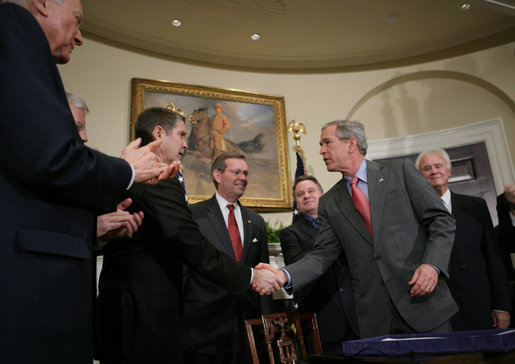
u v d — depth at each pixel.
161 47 5.20
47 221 0.98
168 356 1.56
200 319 2.46
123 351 1.50
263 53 5.48
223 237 2.75
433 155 3.22
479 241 2.91
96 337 1.14
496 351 0.95
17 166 0.94
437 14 4.99
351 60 5.69
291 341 2.03
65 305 0.97
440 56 5.59
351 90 5.68
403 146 5.50
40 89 0.98
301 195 3.16
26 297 0.90
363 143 2.30
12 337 0.87
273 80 5.64
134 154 1.22
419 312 1.89
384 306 1.99
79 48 4.77
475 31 5.34
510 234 3.28
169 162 1.90
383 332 1.97
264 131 5.28
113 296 1.59
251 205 4.89
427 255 1.86
